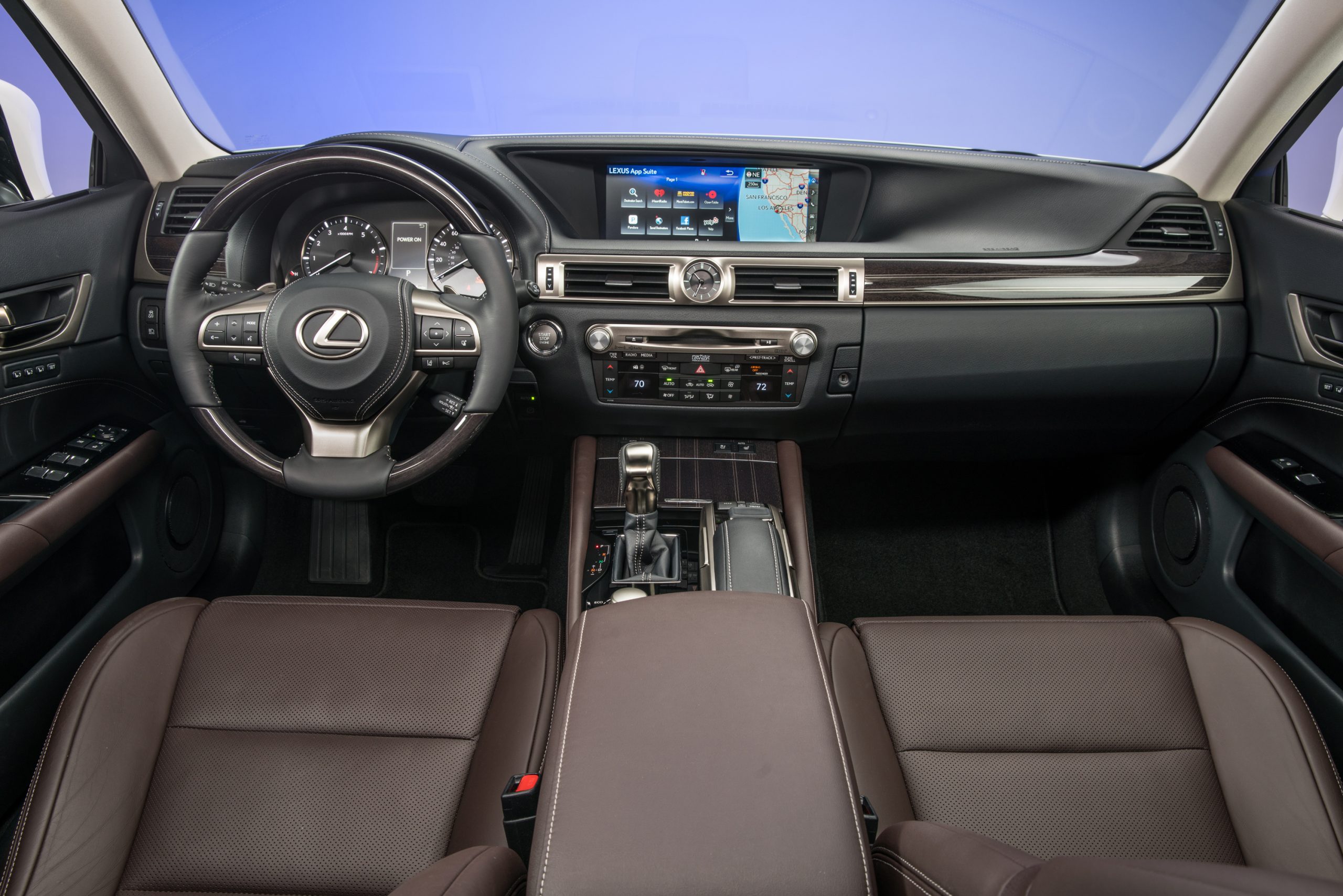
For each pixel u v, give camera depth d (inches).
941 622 52.7
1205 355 68.6
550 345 70.1
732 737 26.8
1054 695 47.4
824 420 74.0
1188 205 67.8
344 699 46.4
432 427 76.1
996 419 74.0
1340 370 58.9
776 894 21.6
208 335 53.1
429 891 22.0
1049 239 68.3
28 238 58.8
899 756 45.3
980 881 22.0
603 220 71.4
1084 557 85.8
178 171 69.2
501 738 43.9
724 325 68.7
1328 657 54.6
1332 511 55.4
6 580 48.4
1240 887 16.0
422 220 69.4
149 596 67.4
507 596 86.8
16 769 49.7
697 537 73.2
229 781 41.9
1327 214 64.8
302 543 87.2
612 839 23.1
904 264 67.9
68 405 63.0
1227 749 43.8
